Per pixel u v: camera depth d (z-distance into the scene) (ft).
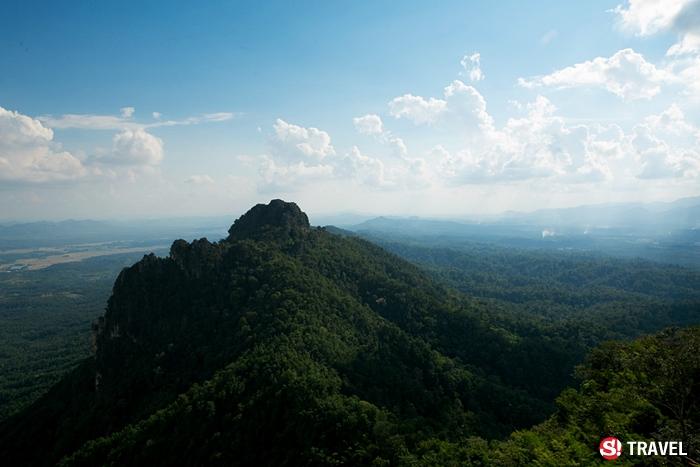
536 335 474.08
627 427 138.10
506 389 331.77
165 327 346.13
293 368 242.17
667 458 114.83
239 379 241.96
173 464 212.84
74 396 350.23
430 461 185.47
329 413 208.85
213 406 227.20
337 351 289.53
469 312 477.77
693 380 123.03
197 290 367.25
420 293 480.23
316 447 195.11
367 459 187.11
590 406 157.38
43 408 355.36
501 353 399.85
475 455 191.83
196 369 289.33
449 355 391.86
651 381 136.15
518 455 154.20
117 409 285.84
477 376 342.64
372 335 345.10
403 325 419.95
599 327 535.19
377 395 261.03
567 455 134.00
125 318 361.71
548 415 300.20
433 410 277.23
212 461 204.03
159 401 269.23
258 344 272.72
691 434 116.78
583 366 215.92
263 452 203.92
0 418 449.06
